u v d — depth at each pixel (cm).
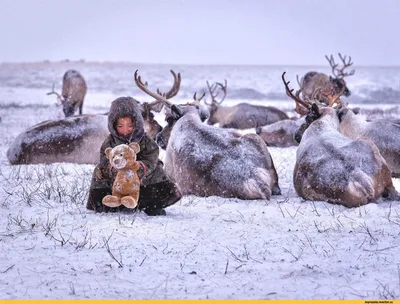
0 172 1504
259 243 889
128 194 987
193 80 9694
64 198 1174
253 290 711
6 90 7288
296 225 987
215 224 988
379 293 694
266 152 1248
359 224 985
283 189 1320
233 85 8806
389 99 6291
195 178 1232
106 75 10719
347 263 796
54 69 12525
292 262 806
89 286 723
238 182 1187
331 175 1138
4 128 2906
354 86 7650
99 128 1761
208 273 766
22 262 806
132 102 1027
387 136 1499
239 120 3105
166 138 1532
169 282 737
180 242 891
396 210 1076
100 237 912
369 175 1131
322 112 1410
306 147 1234
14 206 1111
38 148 1727
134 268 782
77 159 1745
